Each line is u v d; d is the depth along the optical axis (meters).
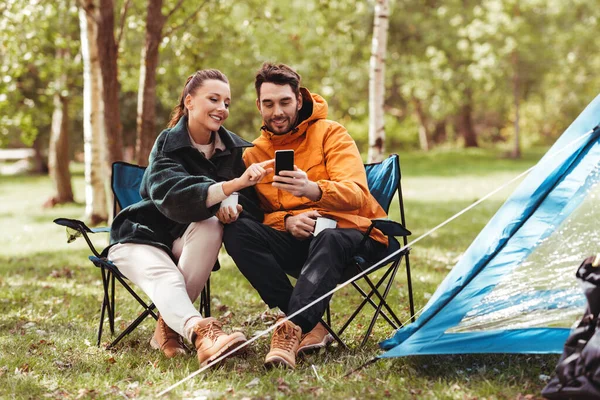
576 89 27.91
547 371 3.08
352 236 3.53
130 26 10.80
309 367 3.28
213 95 3.63
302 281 3.34
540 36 23.45
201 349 3.21
